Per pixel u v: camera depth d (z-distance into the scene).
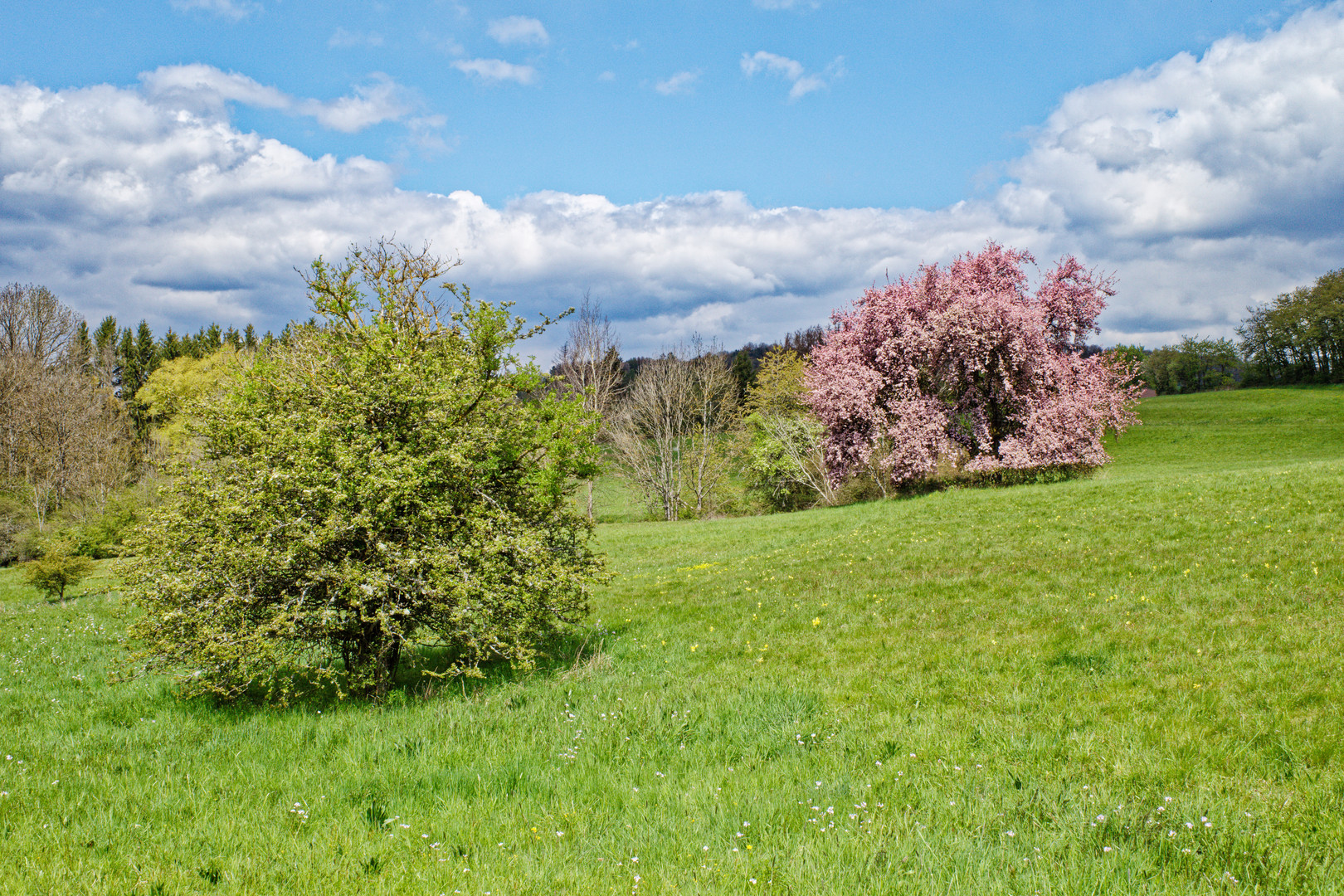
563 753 7.53
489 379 12.64
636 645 12.59
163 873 5.22
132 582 10.09
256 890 4.99
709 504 55.00
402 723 8.86
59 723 9.81
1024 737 7.10
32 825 6.16
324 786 7.00
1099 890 4.51
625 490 62.16
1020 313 35.97
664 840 5.61
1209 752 6.39
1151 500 21.20
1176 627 10.02
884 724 7.83
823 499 45.62
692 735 7.95
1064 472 35.88
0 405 55.28
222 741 8.63
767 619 13.70
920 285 40.25
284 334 13.20
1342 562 12.07
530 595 10.74
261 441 10.23
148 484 43.50
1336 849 4.82
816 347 44.69
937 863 4.92
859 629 12.18
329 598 9.73
